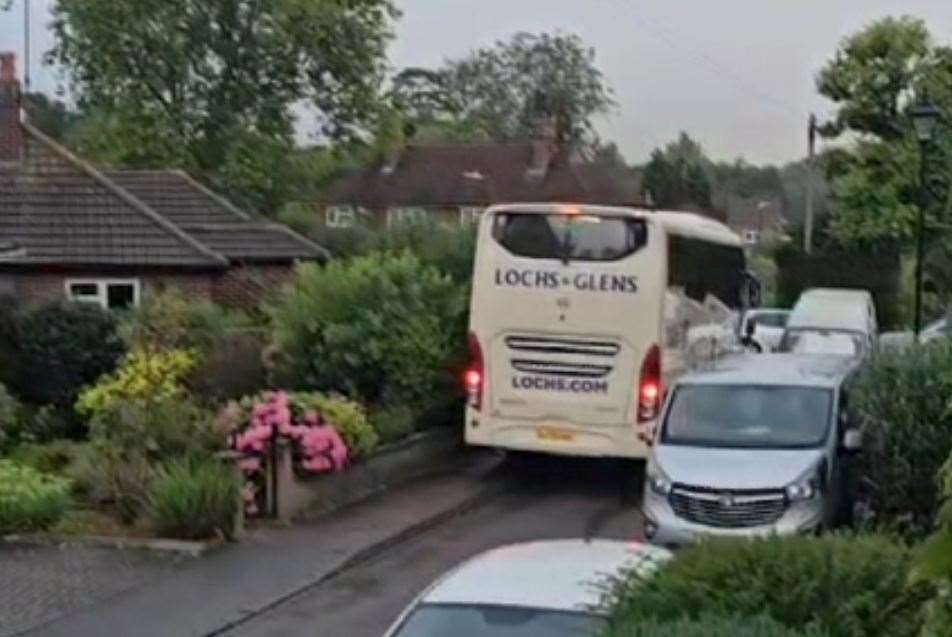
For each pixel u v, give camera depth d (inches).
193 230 1568.7
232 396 935.0
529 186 3193.9
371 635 559.5
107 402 862.5
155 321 1072.2
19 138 1461.6
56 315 1090.7
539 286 879.7
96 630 552.7
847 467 709.3
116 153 2325.3
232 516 709.9
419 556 709.9
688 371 877.8
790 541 341.7
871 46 1711.4
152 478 732.0
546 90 3929.6
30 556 668.1
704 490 673.6
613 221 874.8
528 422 885.2
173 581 630.5
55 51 2367.1
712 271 1037.2
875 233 1721.2
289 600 612.7
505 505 854.5
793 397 729.6
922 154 1242.6
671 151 3088.1
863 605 322.3
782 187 3489.2
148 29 2332.7
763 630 293.0
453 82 3922.2
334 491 813.2
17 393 1074.1
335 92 2397.9
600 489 908.0
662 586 329.4
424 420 985.5
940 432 675.4
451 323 994.7
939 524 195.2
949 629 213.2
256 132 2368.4
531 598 351.3
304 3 2330.2
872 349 797.9
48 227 1408.7
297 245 1598.2
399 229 1182.3
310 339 959.0
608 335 873.5
